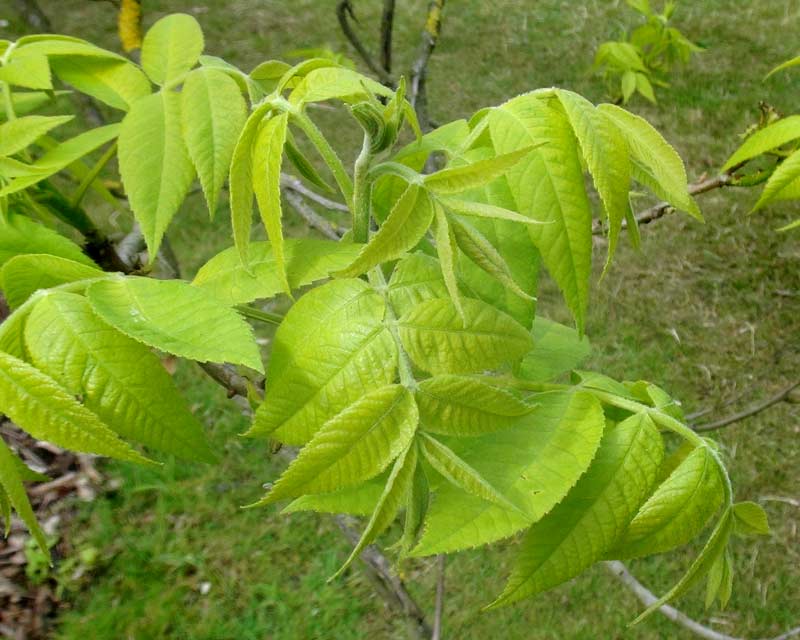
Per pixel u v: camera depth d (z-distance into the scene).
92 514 1.97
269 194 0.41
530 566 0.41
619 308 2.25
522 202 0.45
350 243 0.46
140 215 0.46
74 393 0.38
